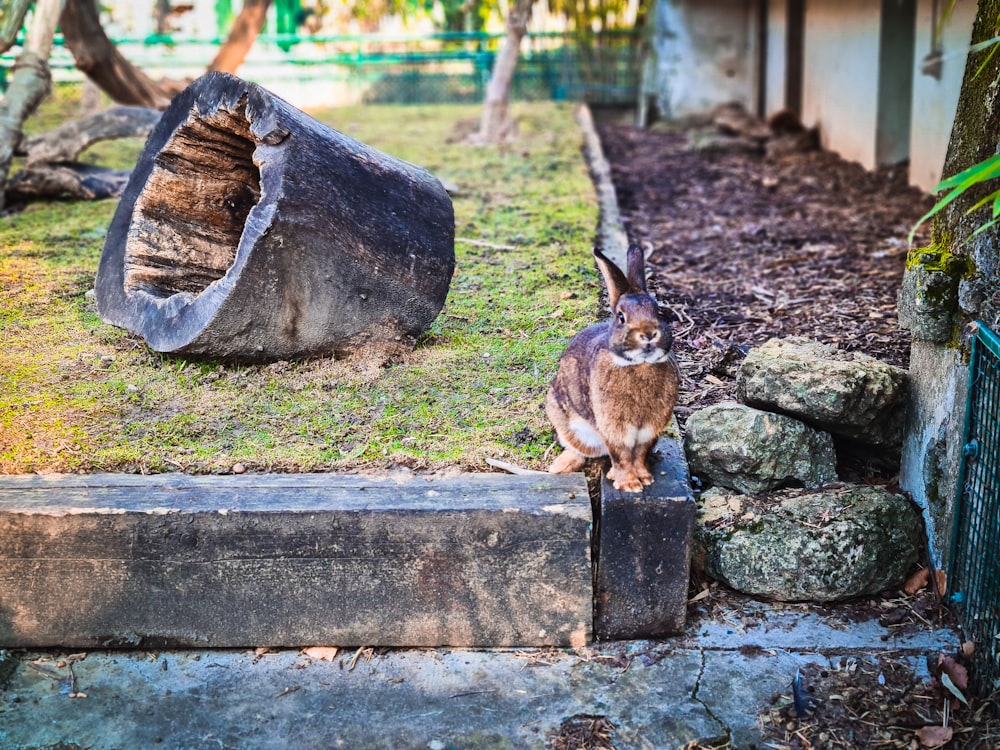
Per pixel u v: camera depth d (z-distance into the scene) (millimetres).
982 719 3820
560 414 4426
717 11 15000
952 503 4340
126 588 4195
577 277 6895
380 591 4195
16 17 8727
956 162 4434
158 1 17469
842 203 9898
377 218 5266
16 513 4102
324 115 14945
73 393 5148
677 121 15234
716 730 3838
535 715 3932
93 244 7664
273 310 5223
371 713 3959
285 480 4340
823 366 4652
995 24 4215
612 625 4273
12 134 8586
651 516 4133
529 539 4125
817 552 4359
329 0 18656
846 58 11930
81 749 3801
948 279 4340
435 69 17281
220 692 4066
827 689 3980
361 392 5184
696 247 8500
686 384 5539
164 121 5777
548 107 15195
